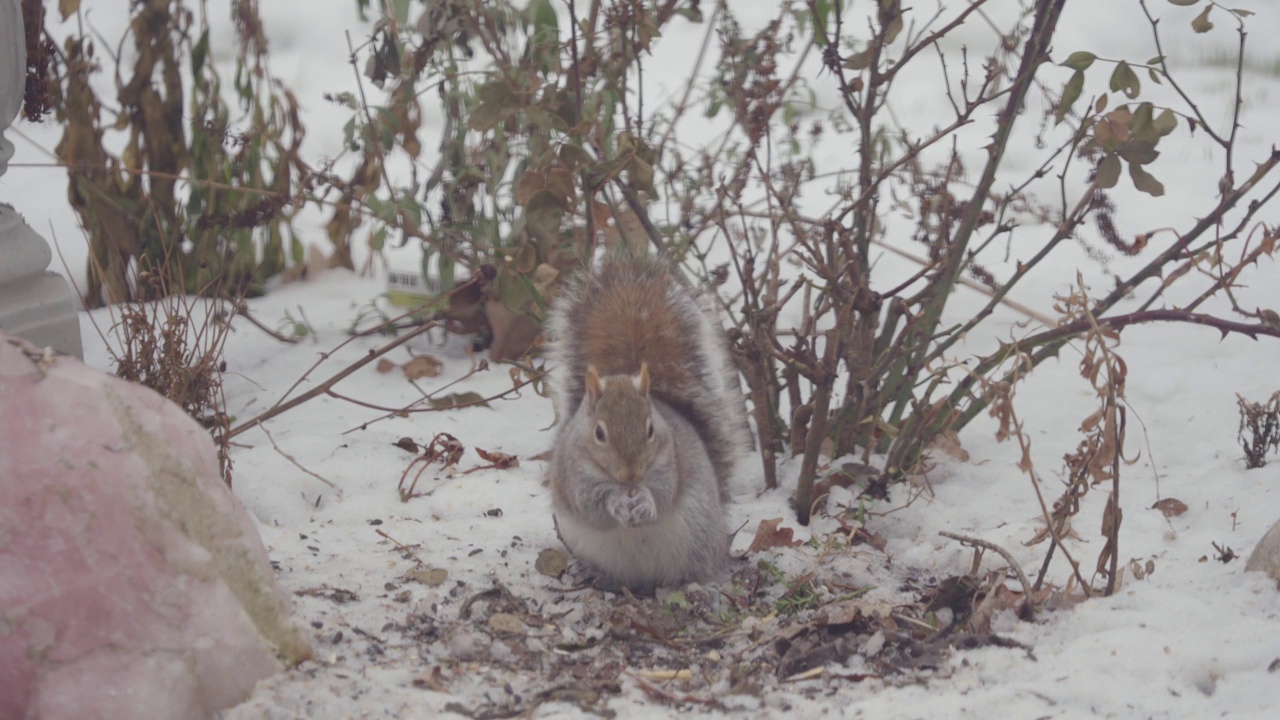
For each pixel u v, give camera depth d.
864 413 8.64
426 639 6.27
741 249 12.15
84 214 11.50
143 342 7.88
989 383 6.45
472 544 7.71
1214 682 5.77
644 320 8.06
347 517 8.04
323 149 15.83
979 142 16.52
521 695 5.68
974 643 6.26
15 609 4.79
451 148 10.81
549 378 9.05
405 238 10.35
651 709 5.59
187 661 5.00
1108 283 12.38
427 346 11.33
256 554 5.52
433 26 9.99
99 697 4.79
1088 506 8.26
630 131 8.64
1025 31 8.46
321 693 5.36
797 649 6.27
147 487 5.03
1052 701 5.55
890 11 7.67
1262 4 22.25
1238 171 15.24
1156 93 18.27
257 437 9.28
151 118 11.59
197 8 19.78
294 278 12.94
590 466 6.78
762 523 7.83
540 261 9.24
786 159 13.27
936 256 8.03
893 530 8.17
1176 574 7.05
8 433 4.93
